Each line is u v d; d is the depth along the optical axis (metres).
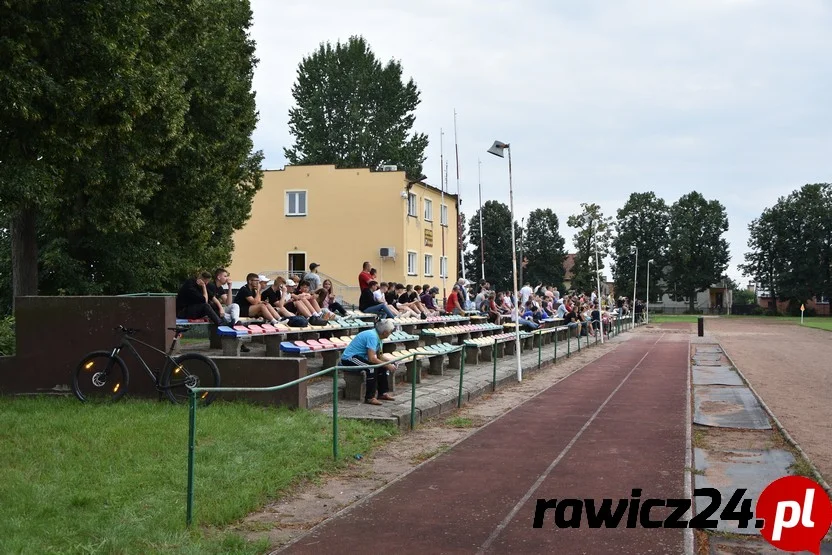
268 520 6.89
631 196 117.06
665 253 113.69
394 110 74.50
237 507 6.93
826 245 101.12
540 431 11.42
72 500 6.82
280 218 43.88
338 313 20.75
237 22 28.25
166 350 11.69
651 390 16.78
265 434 9.56
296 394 11.32
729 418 12.95
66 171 18.12
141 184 21.45
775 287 104.50
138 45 17.20
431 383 15.86
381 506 7.30
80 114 16.36
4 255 26.70
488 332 24.39
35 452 8.27
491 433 11.24
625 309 58.03
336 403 9.12
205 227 26.06
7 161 16.05
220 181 25.75
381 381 12.84
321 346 14.12
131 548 5.91
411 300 23.05
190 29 22.56
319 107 72.31
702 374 20.97
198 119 24.48
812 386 18.14
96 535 6.12
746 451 10.07
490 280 97.56
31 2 14.84
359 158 71.44
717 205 115.00
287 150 74.75
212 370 11.38
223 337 13.84
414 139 75.12
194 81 23.73
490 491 7.88
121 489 7.20
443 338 20.70
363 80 72.12
